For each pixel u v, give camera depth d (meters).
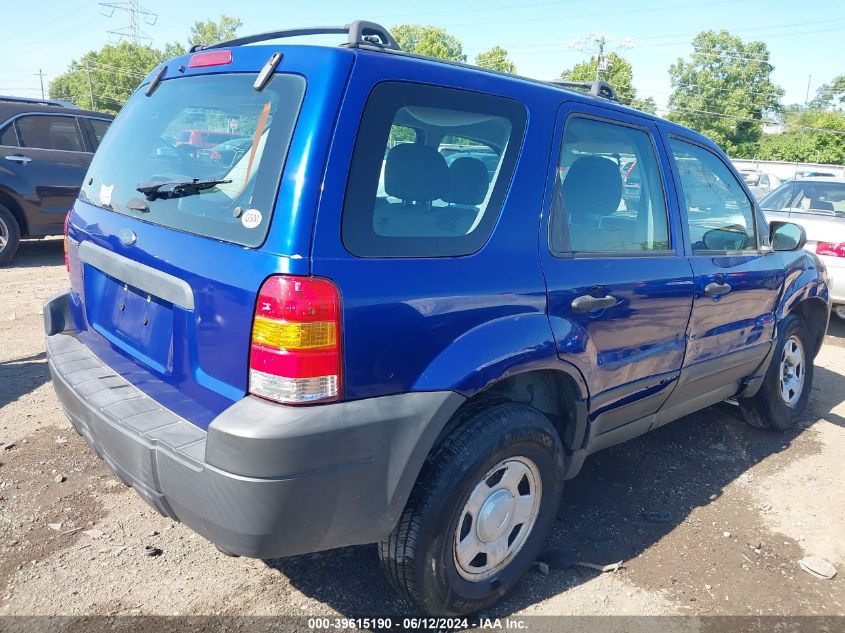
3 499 3.23
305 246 1.98
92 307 2.91
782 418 4.56
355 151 2.09
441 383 2.22
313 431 1.97
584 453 2.98
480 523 2.50
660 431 4.58
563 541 3.19
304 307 1.95
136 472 2.22
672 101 66.81
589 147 2.93
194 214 2.29
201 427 2.18
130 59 84.12
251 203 2.10
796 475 4.03
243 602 2.64
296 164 2.03
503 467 2.55
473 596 2.54
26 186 8.36
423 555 2.31
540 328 2.54
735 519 3.49
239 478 1.95
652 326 3.12
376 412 2.09
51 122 8.62
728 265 3.68
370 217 2.12
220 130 2.35
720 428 4.69
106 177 2.91
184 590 2.69
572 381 2.75
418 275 2.20
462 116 2.42
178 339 2.28
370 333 2.07
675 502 3.63
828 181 8.03
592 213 2.91
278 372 1.97
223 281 2.08
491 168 2.51
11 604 2.55
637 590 2.87
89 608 2.55
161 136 2.64
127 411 2.30
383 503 2.17
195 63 2.68
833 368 6.27
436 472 2.31
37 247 10.03
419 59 2.36
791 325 4.45
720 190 3.80
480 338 2.33
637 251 3.12
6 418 4.08
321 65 2.12
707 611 2.76
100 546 2.93
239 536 2.01
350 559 2.95
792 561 3.15
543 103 2.72
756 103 64.38
